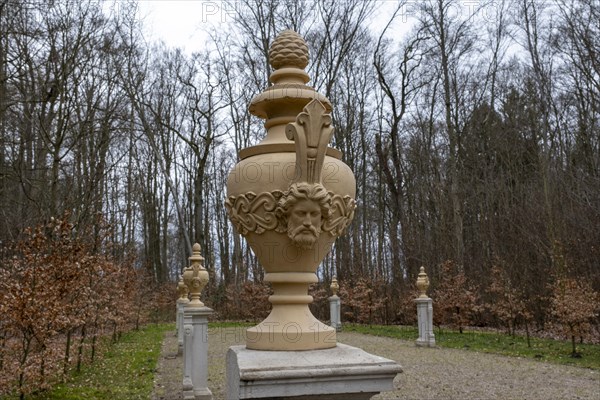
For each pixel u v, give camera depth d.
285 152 1.73
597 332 12.24
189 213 26.09
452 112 22.56
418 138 23.81
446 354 10.37
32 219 11.07
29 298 5.73
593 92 16.89
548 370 8.23
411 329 15.77
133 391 6.97
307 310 1.79
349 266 20.08
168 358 10.40
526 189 17.97
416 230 19.25
